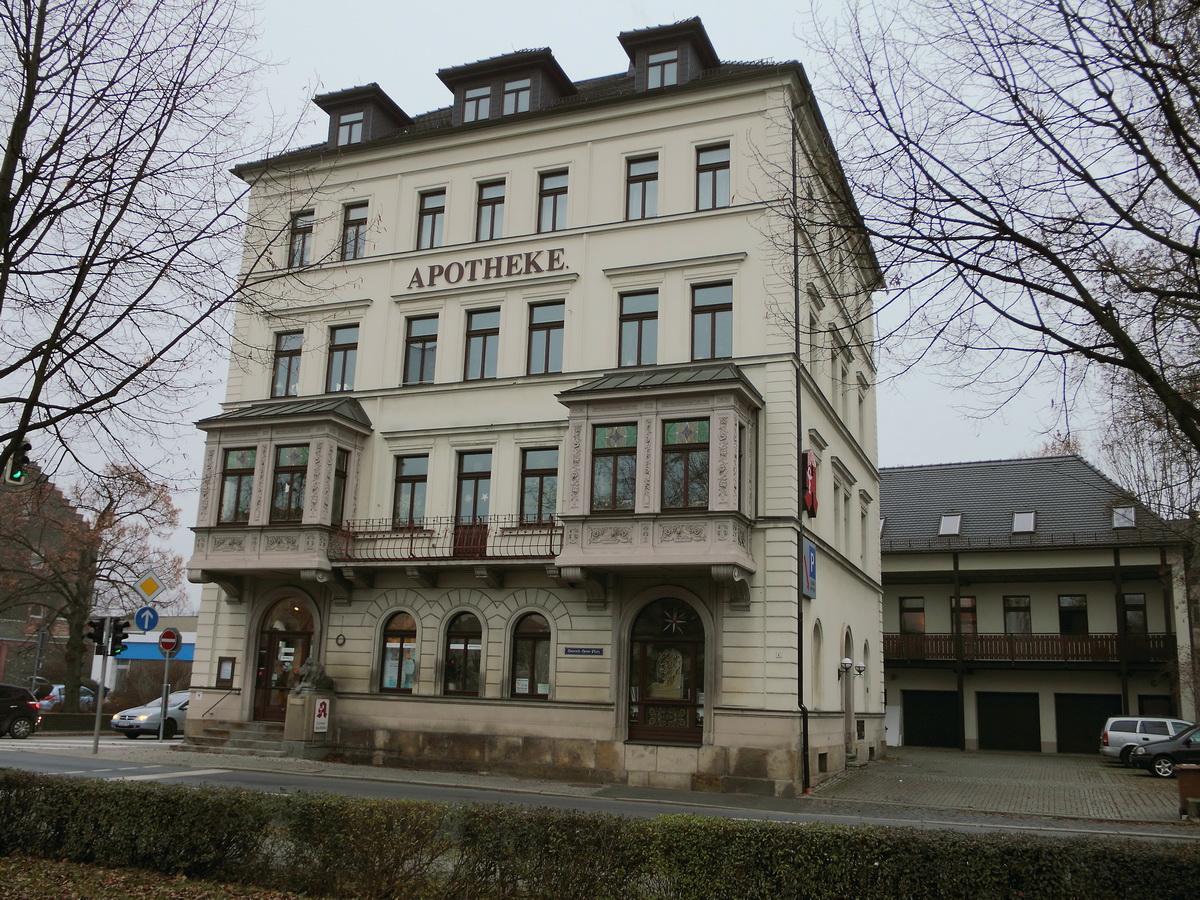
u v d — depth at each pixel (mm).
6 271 9414
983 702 41188
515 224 25688
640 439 21438
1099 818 17859
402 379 26078
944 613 43375
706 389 21016
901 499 47188
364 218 27578
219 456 25656
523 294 25094
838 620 26688
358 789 18266
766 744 20328
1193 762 26391
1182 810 18203
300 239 27906
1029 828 16438
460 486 24875
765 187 23047
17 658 59312
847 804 19031
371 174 27625
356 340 27016
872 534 33719
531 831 7836
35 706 30859
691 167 24062
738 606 21266
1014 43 7910
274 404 26672
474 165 26500
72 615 37969
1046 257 7871
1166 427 14383
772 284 22625
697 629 21672
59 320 9617
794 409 22016
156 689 50906
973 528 43750
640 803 18219
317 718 23766
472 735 22828
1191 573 33938
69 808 9398
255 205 27781
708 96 24078
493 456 24422
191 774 19609
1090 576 40844
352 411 25828
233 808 8719
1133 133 7844
